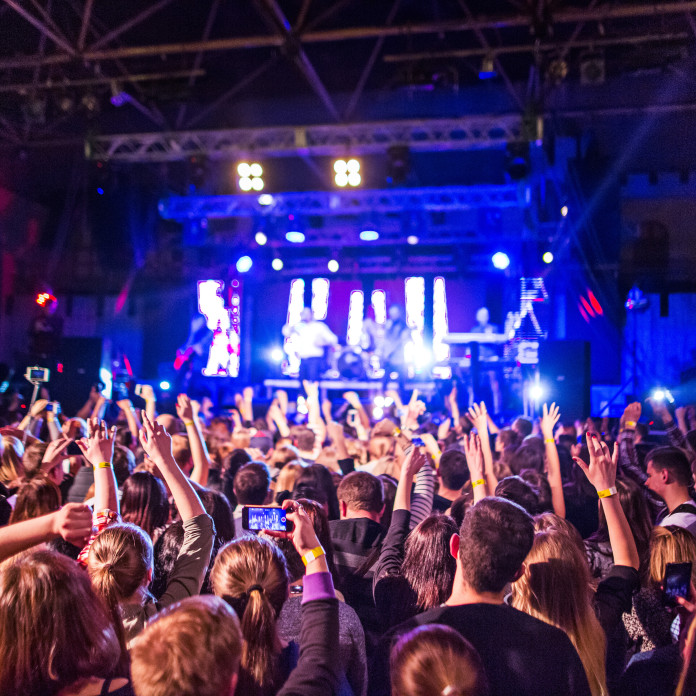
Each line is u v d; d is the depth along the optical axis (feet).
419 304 63.57
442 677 4.75
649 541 10.28
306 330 59.98
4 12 37.78
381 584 8.86
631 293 44.86
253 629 5.95
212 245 59.57
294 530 6.23
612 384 46.70
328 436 26.48
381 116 49.39
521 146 40.98
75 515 4.99
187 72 38.17
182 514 8.04
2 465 14.43
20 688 4.97
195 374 59.00
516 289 56.65
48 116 46.09
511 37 40.50
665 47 35.01
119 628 6.45
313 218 58.03
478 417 11.57
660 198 46.73
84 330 56.03
